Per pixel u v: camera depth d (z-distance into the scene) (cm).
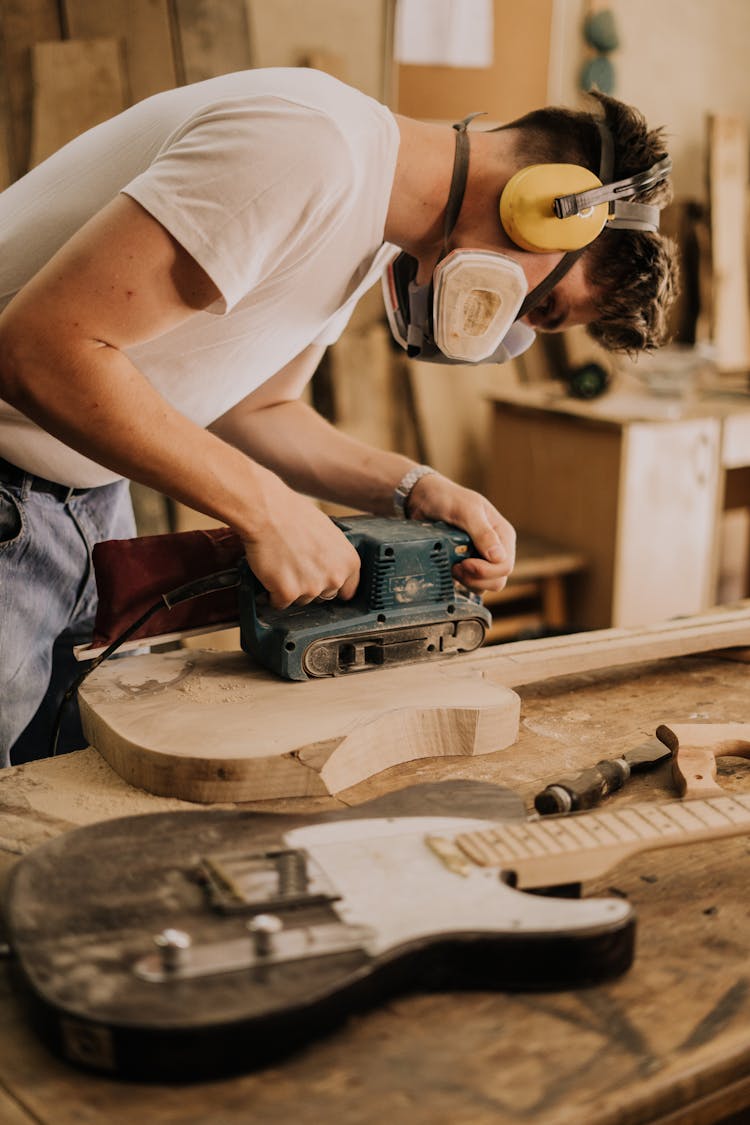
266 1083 67
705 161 360
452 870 82
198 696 117
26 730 162
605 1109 66
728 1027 74
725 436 310
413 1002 75
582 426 301
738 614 153
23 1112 65
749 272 361
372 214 116
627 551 300
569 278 125
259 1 281
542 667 132
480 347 124
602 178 118
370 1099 66
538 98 320
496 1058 70
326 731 109
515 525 327
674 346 360
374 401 315
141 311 103
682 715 129
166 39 265
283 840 85
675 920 87
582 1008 75
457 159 118
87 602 150
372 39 299
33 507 136
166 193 100
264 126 103
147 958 70
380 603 126
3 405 126
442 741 116
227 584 124
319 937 73
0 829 97
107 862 81
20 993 74
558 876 84
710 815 90
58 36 256
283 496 116
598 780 104
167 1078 66
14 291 124
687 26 349
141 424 105
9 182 259
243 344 125
